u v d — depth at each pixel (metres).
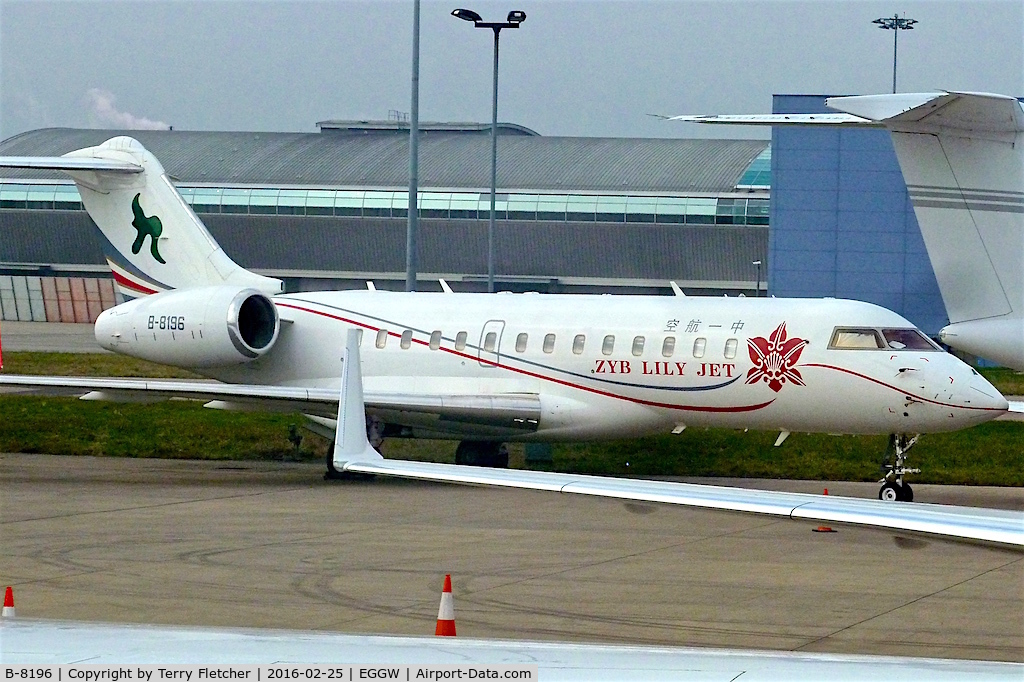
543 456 70.69
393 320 66.25
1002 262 41.03
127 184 71.62
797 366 56.62
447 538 44.25
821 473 67.38
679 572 38.31
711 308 59.97
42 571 37.56
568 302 63.56
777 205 139.88
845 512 24.34
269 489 58.53
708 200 192.25
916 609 33.53
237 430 80.12
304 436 78.44
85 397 62.09
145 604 33.12
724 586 36.31
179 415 84.88
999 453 70.56
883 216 137.88
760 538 44.69
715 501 25.22
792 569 38.91
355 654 20.98
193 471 66.75
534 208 197.75
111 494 56.06
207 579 36.56
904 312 138.00
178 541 43.12
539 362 62.28
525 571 38.28
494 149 95.69
